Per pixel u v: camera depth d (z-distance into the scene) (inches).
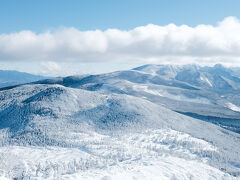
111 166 4158.5
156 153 5708.7
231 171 5305.1
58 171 4377.5
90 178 3373.5
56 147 6363.2
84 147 6274.6
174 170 4190.5
